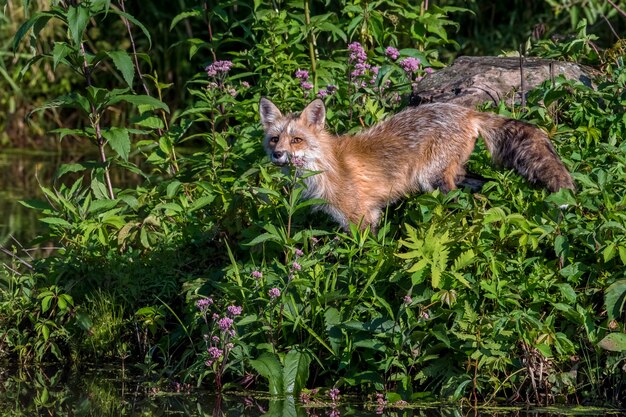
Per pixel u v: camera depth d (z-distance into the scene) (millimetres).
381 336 9484
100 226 11383
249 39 20609
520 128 11062
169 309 10789
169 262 11289
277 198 10883
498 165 11328
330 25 13438
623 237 9578
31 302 11562
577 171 10914
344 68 13492
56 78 25734
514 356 9594
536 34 15945
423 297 9500
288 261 10227
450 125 11484
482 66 13242
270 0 15109
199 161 12461
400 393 9547
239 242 11344
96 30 25047
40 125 25859
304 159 11219
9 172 21656
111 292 11406
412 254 9383
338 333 9664
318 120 11531
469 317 9328
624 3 20094
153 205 12148
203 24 24594
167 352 10734
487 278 9805
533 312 9508
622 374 9492
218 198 11602
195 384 10180
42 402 9703
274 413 9203
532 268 9898
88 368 10898
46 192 11734
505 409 9250
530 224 9766
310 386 9922
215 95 12773
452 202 11109
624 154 10758
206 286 10836
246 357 9891
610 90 11984
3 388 10219
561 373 9539
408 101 13328
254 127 12664
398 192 11773
